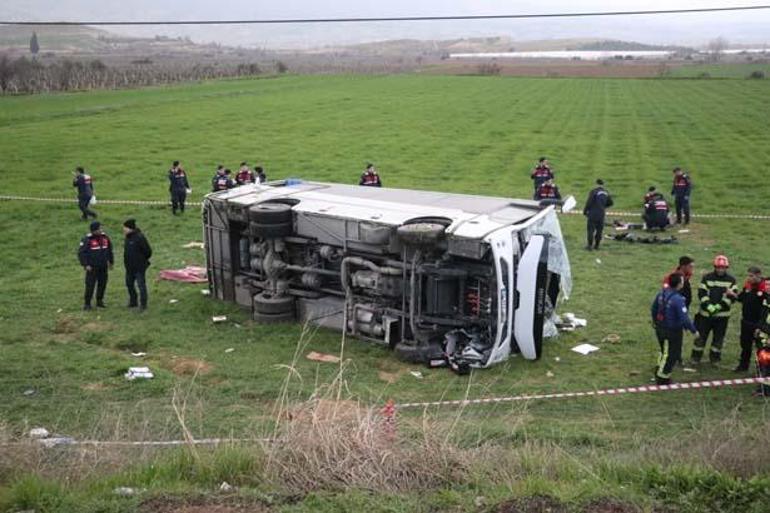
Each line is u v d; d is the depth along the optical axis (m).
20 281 17.53
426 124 50.66
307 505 6.24
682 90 77.25
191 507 6.19
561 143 42.16
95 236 15.10
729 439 7.58
